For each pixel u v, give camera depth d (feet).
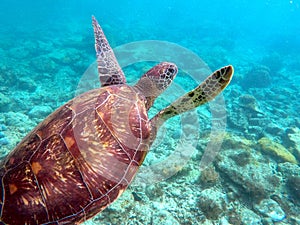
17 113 29.40
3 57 52.90
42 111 30.81
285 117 43.01
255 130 33.04
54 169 8.61
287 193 21.66
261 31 196.95
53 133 9.20
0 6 164.55
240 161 22.63
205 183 21.16
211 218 18.26
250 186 20.47
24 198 8.13
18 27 99.04
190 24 146.72
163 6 260.21
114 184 9.42
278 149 26.86
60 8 180.86
